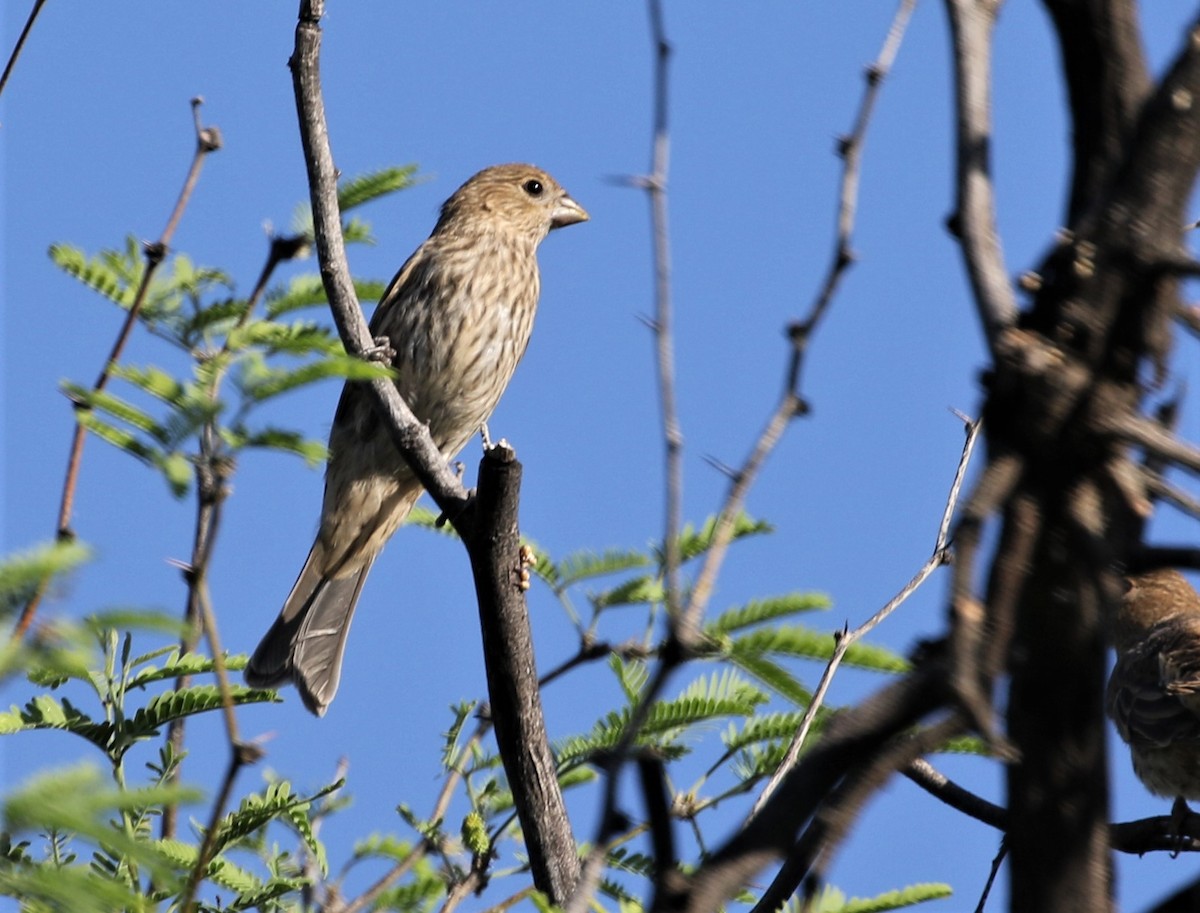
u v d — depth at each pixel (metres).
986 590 3.40
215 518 4.99
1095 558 3.43
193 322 6.95
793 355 4.37
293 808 7.20
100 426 5.22
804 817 3.53
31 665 3.47
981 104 3.69
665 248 4.47
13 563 3.45
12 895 4.26
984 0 3.78
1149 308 3.52
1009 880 3.80
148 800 3.74
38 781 3.62
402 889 6.62
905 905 7.11
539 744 7.03
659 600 8.07
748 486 4.13
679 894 3.50
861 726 3.53
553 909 5.13
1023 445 3.42
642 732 7.50
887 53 4.61
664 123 4.68
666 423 4.27
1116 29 3.85
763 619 7.59
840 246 4.44
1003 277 3.55
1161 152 3.49
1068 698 3.68
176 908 5.60
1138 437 3.37
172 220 7.29
